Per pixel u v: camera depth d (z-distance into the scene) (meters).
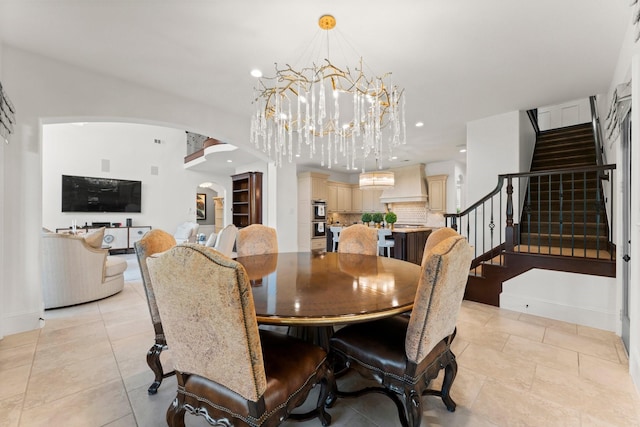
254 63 2.75
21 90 2.57
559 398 1.73
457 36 2.30
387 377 1.39
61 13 2.05
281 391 1.16
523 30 2.22
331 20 2.10
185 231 7.88
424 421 1.54
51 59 2.70
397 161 7.51
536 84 3.17
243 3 1.95
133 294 3.88
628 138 2.40
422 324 1.28
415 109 3.88
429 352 1.38
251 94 3.45
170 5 1.97
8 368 2.05
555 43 2.39
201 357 1.13
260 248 3.21
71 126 7.05
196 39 2.37
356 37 2.32
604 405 1.67
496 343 2.46
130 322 2.91
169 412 1.26
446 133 5.00
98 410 1.63
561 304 2.96
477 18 2.08
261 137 4.48
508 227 3.32
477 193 4.32
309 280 1.89
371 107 2.94
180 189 8.77
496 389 1.83
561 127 5.34
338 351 1.59
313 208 7.83
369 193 9.15
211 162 7.54
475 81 3.09
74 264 3.34
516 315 3.11
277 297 1.53
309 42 2.39
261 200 7.05
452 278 1.34
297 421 1.52
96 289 3.55
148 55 2.62
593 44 2.40
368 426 1.53
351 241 3.24
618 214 2.56
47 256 3.19
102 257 3.61
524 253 3.20
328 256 2.88
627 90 2.10
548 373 2.00
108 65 2.80
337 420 1.57
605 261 2.73
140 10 2.03
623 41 2.34
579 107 5.29
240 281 0.97
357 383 1.93
